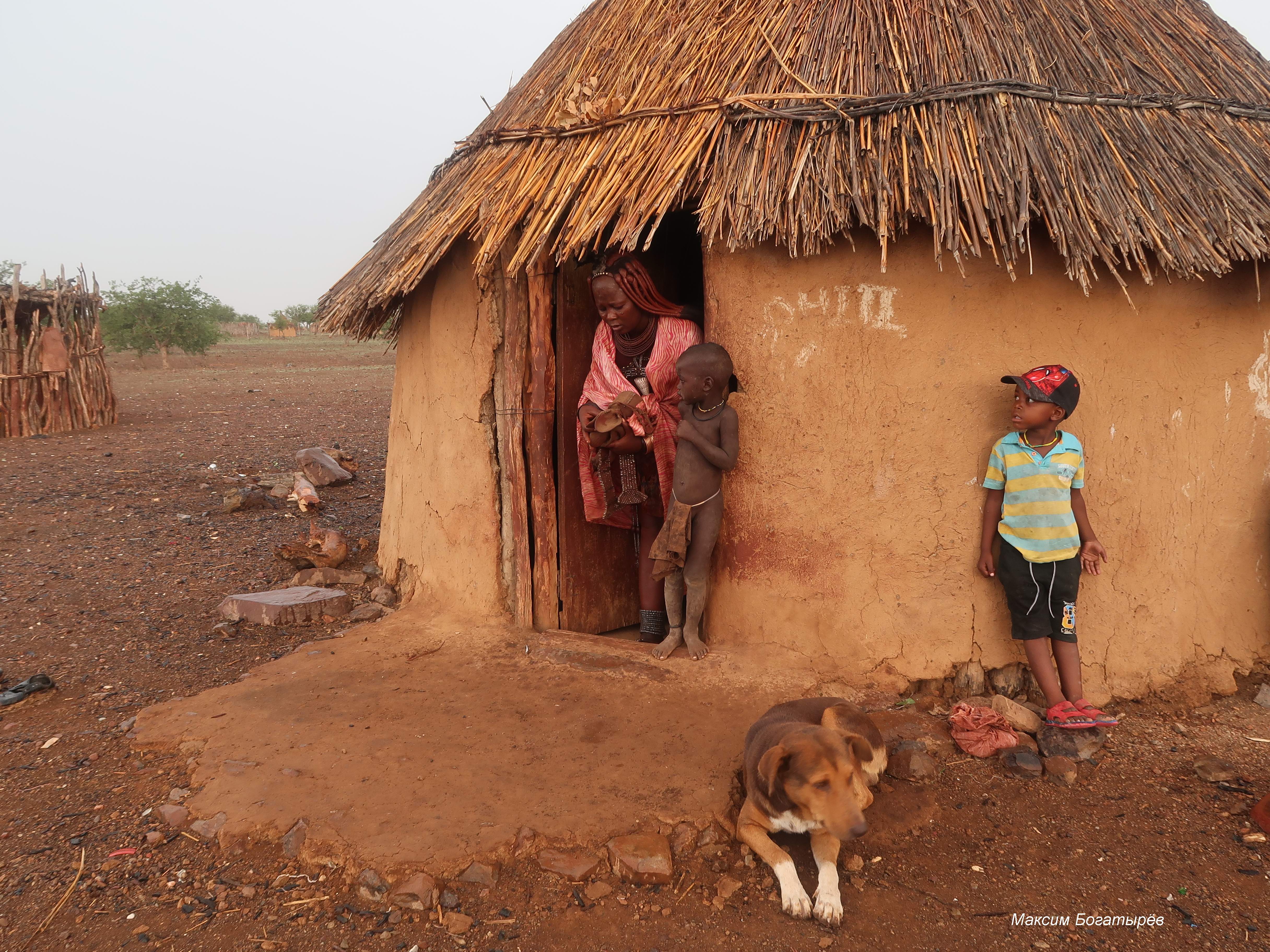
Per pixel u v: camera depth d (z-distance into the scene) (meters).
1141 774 3.56
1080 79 4.14
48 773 3.67
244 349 44.31
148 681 4.65
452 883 2.89
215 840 3.14
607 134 4.57
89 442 13.02
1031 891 2.88
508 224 4.44
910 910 2.80
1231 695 4.22
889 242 4.02
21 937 2.72
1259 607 4.32
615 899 2.86
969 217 3.61
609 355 4.73
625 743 3.67
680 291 5.55
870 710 4.01
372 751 3.64
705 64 4.59
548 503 4.89
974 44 4.16
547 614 4.94
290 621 5.49
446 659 4.62
